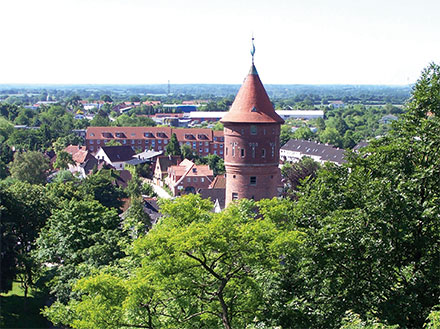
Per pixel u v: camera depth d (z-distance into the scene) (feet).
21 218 215.72
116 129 649.61
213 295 88.17
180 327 89.30
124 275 112.68
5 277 185.37
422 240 90.48
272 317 88.17
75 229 169.17
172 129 651.25
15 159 417.69
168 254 81.87
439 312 81.00
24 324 177.68
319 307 89.25
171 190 450.71
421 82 108.17
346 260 90.27
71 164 523.70
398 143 102.78
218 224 81.66
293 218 98.37
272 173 169.89
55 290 155.33
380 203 88.74
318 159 599.57
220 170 527.40
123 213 296.51
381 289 87.25
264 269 90.22
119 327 86.58
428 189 95.30
